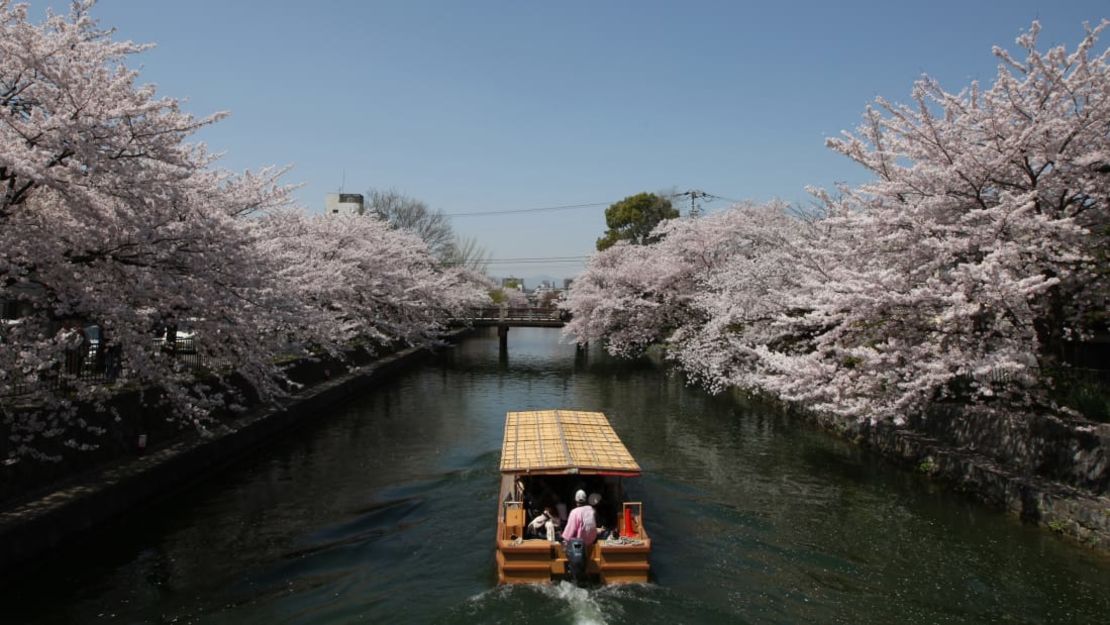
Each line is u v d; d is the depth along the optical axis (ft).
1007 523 38.65
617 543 31.32
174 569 34.78
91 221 34.45
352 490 48.47
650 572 33.47
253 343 43.91
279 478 51.37
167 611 30.17
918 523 40.19
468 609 29.32
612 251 135.95
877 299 40.73
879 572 33.63
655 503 44.57
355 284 94.17
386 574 34.06
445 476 52.26
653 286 104.12
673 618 28.66
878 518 41.22
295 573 34.30
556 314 177.88
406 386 103.24
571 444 41.04
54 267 33.12
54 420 33.81
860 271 46.73
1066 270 38.47
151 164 34.96
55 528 33.24
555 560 31.17
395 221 213.25
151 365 36.14
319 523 41.65
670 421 72.95
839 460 55.52
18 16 29.89
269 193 55.62
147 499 41.60
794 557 35.53
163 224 36.45
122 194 32.96
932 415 52.01
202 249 37.96
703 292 93.66
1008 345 38.91
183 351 55.11
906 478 49.39
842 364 48.42
